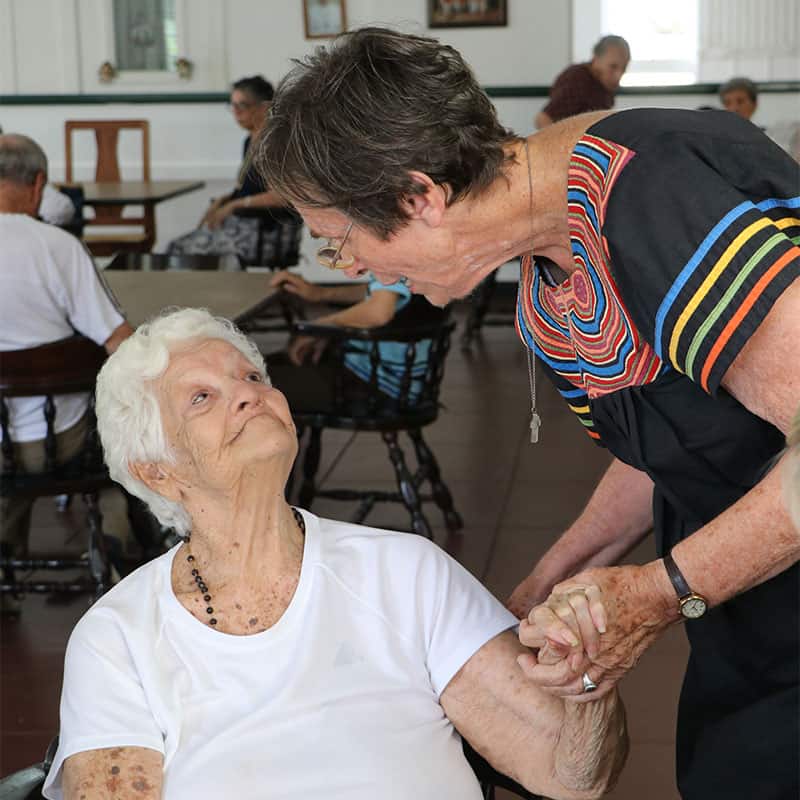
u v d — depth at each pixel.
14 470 3.51
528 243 1.48
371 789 1.62
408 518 4.41
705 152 1.34
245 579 1.70
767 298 1.28
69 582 3.62
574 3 8.58
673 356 1.35
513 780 1.68
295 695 1.64
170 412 1.68
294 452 1.70
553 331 1.61
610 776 1.62
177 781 1.61
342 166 1.38
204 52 8.88
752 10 8.52
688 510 1.54
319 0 8.73
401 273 1.50
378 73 1.37
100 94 8.91
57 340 3.45
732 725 1.57
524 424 5.56
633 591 1.41
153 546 3.80
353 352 3.94
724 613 1.58
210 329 1.74
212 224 7.01
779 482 1.35
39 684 3.27
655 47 8.81
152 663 1.65
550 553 1.88
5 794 1.62
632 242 1.34
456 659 1.68
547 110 7.34
